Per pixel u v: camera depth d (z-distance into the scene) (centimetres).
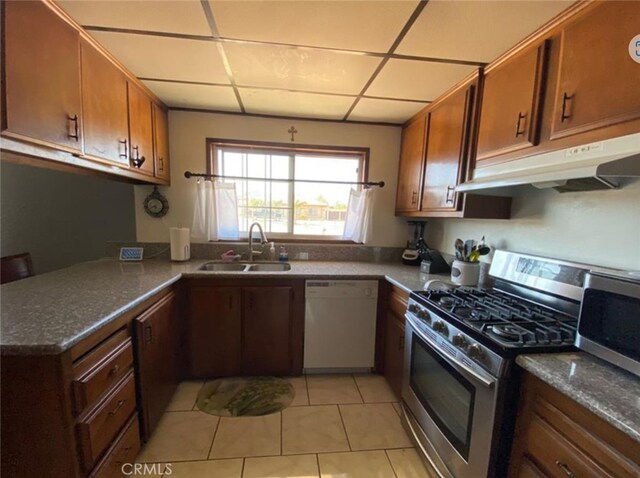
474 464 114
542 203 156
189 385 215
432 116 212
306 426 179
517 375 102
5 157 122
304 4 117
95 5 119
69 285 164
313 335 226
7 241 284
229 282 213
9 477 99
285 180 264
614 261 122
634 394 79
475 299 154
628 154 91
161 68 174
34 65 110
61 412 98
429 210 214
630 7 91
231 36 141
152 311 160
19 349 92
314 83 189
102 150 154
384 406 199
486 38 134
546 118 123
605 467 75
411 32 133
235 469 148
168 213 257
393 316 212
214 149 259
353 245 279
